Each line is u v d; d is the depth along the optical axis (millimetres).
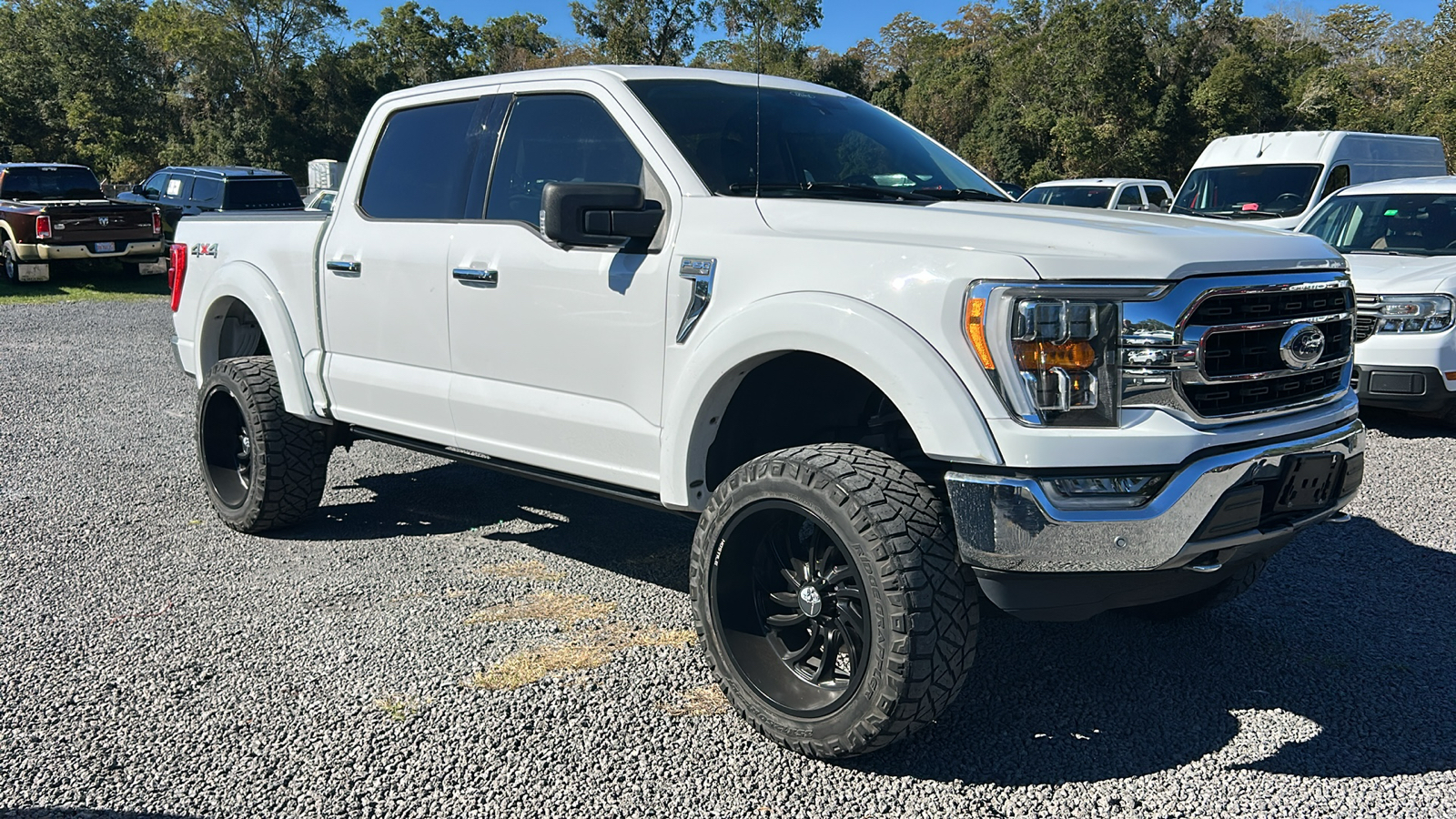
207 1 59344
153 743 3119
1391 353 7266
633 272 3496
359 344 4590
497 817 2756
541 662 3680
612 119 3766
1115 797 2861
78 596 4312
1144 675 3621
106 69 58250
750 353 3117
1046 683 3561
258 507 4961
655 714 3320
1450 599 4309
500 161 4113
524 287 3834
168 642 3852
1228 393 2885
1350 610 4203
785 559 3215
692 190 3471
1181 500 2738
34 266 17531
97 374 10039
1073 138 46156
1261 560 3396
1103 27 46000
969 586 2881
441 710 3334
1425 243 8219
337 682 3529
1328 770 3004
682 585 4461
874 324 2852
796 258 3096
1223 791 2893
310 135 62188
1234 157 13680
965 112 59438
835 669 3156
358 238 4566
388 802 2822
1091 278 2721
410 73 78000
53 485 6059
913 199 3568
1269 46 53812
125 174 56844
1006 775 2977
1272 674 3627
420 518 5453
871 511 2812
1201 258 2809
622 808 2805
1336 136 12820
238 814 2762
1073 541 2701
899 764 3033
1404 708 3377
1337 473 3121
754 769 3008
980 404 2738
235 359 5219
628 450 3588
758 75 4023
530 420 3883
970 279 2754
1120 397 2742
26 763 2996
